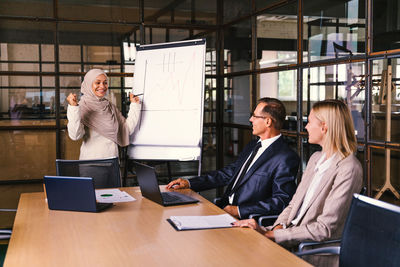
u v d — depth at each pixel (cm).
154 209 241
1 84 450
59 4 462
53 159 470
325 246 204
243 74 475
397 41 274
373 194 300
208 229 201
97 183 325
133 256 166
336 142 219
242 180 287
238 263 158
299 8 374
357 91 310
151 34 495
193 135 415
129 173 479
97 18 475
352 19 312
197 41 427
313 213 217
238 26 483
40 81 461
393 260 156
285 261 160
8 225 461
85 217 225
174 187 301
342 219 207
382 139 291
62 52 466
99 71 408
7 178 459
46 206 250
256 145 297
